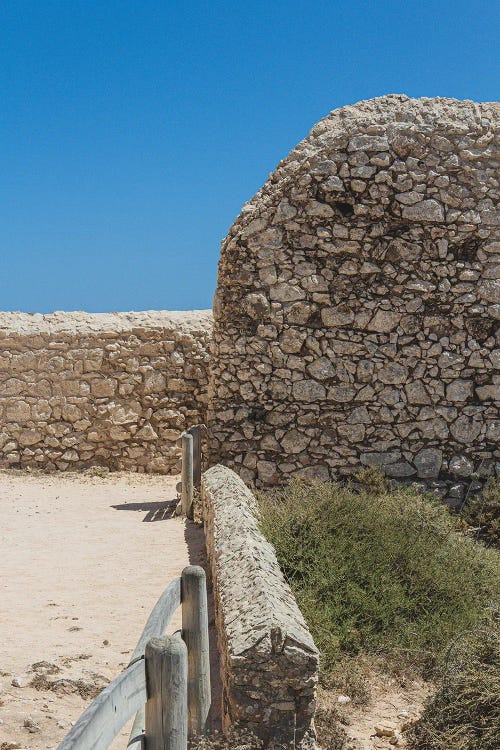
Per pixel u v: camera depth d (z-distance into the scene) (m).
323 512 7.86
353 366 10.72
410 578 7.15
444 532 8.74
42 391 14.48
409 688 5.82
